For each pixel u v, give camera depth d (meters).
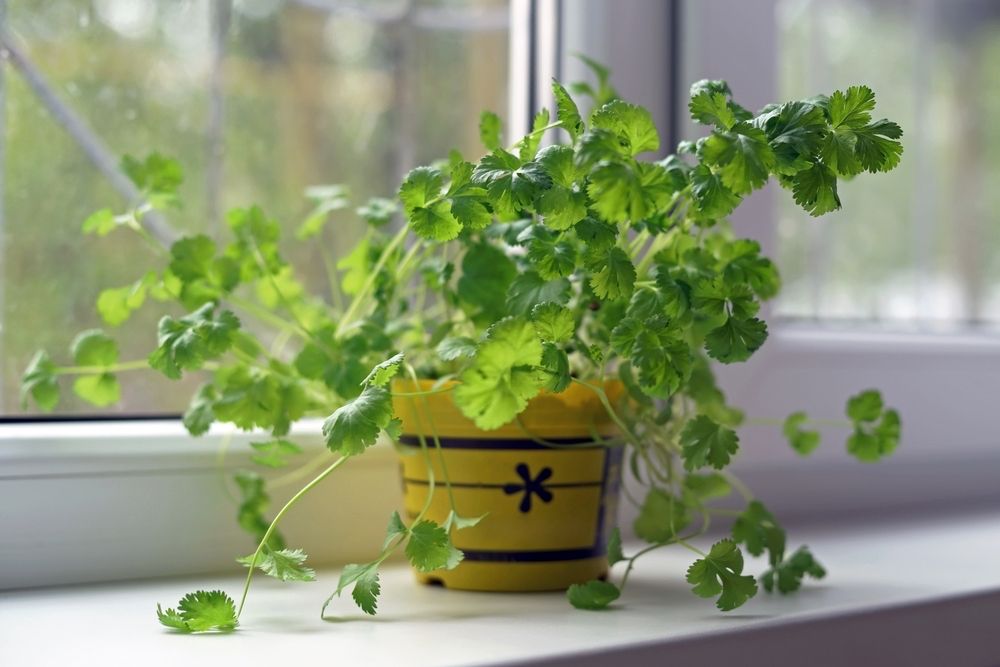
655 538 0.98
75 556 0.98
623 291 0.85
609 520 0.96
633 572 1.00
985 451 1.33
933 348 1.29
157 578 1.00
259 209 1.00
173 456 1.00
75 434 0.98
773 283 0.97
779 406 1.20
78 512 0.98
